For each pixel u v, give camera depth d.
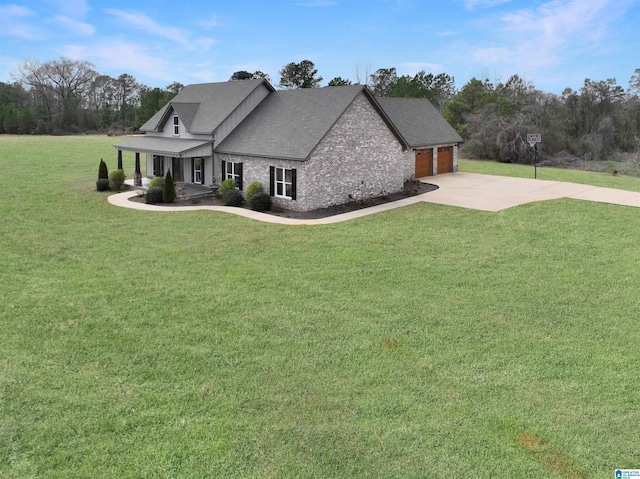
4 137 71.38
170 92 87.12
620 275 15.51
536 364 10.15
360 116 27.05
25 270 15.74
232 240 19.31
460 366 10.05
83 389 9.11
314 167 24.72
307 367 9.98
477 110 55.56
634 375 9.72
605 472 7.13
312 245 18.70
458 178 35.78
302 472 7.09
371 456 7.43
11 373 9.62
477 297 13.75
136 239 19.42
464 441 7.76
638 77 59.53
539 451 7.55
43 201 26.81
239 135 28.52
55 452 7.44
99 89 106.94
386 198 28.09
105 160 45.12
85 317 12.23
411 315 12.52
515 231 20.69
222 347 10.77
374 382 9.45
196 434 7.88
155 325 11.82
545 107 54.50
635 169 43.47
